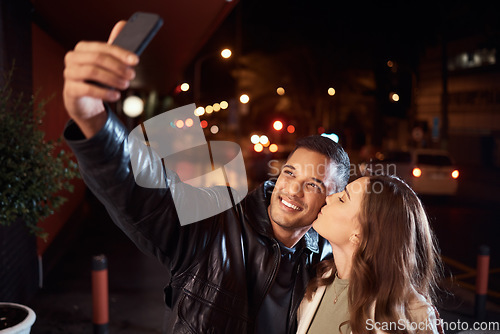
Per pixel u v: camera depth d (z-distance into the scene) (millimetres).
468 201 14750
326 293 2014
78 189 11719
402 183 1996
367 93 34719
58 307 5496
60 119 9273
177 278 1776
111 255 7945
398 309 1827
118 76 1012
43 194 3664
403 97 33344
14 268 5059
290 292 1955
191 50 11055
